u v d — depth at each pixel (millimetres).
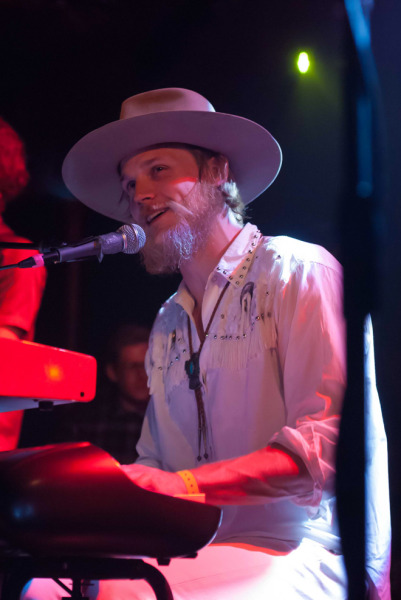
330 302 1639
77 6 4754
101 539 923
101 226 5082
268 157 2104
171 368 1902
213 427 1771
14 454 984
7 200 3229
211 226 1912
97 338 4965
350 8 1736
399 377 3598
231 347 1746
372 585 1583
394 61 3557
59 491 912
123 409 3848
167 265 1926
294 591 1466
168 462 1918
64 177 2240
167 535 944
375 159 1675
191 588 1402
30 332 2621
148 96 2047
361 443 1465
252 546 1553
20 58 4961
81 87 5035
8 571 979
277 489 1383
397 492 3508
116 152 2062
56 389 1195
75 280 4988
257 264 1793
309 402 1544
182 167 1951
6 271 2564
